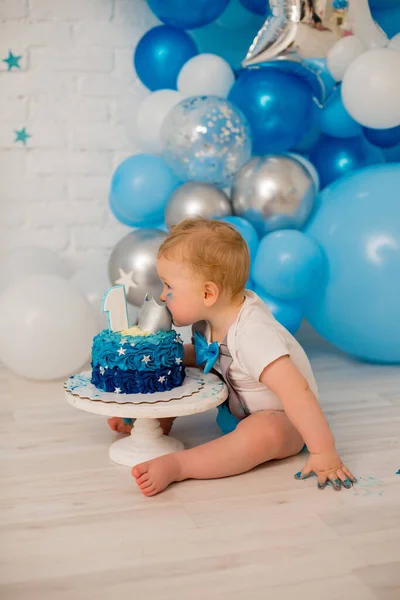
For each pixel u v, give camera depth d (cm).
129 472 150
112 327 158
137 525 127
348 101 218
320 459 142
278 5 221
